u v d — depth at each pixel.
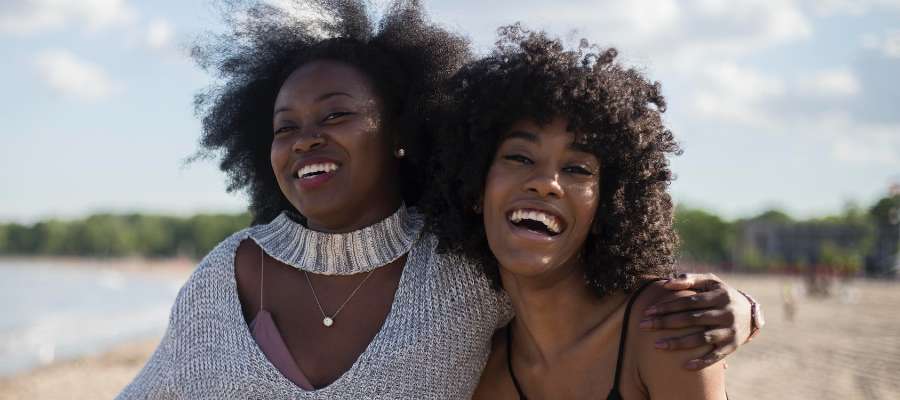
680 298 2.66
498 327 3.28
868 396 14.56
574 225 2.78
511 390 3.15
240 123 3.79
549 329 2.96
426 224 3.28
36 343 27.75
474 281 3.21
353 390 2.99
